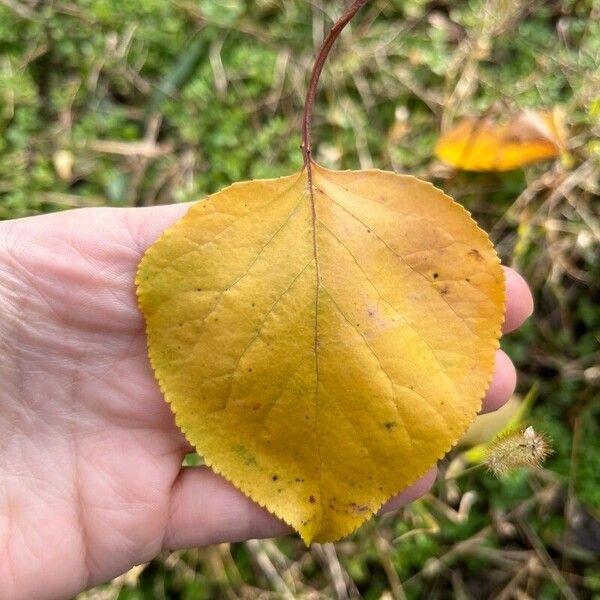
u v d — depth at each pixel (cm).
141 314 15
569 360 21
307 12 23
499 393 16
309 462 14
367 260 13
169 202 22
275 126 22
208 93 22
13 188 21
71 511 15
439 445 13
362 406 13
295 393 13
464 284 13
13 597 15
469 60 22
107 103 23
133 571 20
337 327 13
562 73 22
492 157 19
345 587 20
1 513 15
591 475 20
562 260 21
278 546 20
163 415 15
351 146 22
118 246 15
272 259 13
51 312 15
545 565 20
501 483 20
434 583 21
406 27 23
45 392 15
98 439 15
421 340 13
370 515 14
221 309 13
